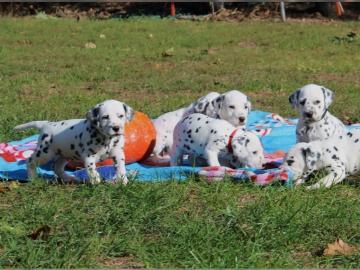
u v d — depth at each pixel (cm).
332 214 343
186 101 559
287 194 359
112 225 333
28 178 385
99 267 308
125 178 372
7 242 321
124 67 716
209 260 310
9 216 341
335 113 523
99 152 373
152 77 657
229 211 340
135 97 578
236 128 403
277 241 323
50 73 673
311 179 379
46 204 351
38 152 381
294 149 378
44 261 308
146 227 333
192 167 393
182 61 761
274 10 1238
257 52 829
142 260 313
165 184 370
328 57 787
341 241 322
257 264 308
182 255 314
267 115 492
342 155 379
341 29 1030
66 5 1319
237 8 1244
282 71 695
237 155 395
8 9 1287
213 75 673
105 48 857
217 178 375
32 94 583
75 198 360
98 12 1287
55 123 382
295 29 1034
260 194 363
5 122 477
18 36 953
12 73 668
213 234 324
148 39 936
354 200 360
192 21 1152
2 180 390
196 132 404
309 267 311
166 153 428
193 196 362
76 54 806
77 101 557
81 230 329
